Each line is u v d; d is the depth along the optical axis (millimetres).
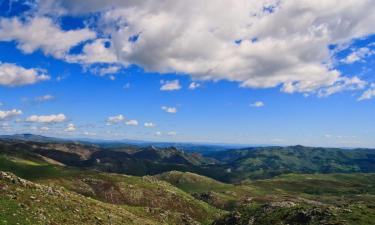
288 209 128750
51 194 80875
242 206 171000
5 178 78750
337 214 105312
